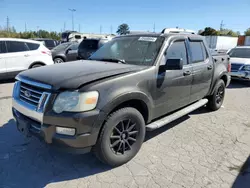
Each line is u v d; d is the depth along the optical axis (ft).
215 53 17.21
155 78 10.30
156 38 11.76
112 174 9.23
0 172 9.17
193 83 13.14
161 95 10.85
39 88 8.50
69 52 39.09
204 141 12.30
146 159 10.35
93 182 8.72
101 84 8.39
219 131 13.67
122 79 9.04
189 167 9.82
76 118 7.82
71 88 7.93
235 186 8.69
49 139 8.23
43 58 27.22
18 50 25.55
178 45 12.20
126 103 9.69
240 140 12.54
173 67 10.09
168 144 11.84
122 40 12.89
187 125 14.49
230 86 28.04
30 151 10.78
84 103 7.94
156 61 10.55
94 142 8.46
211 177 9.18
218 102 17.28
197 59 13.80
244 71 27.66
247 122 15.28
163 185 8.62
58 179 8.86
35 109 8.41
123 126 9.48
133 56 11.35
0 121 14.10
